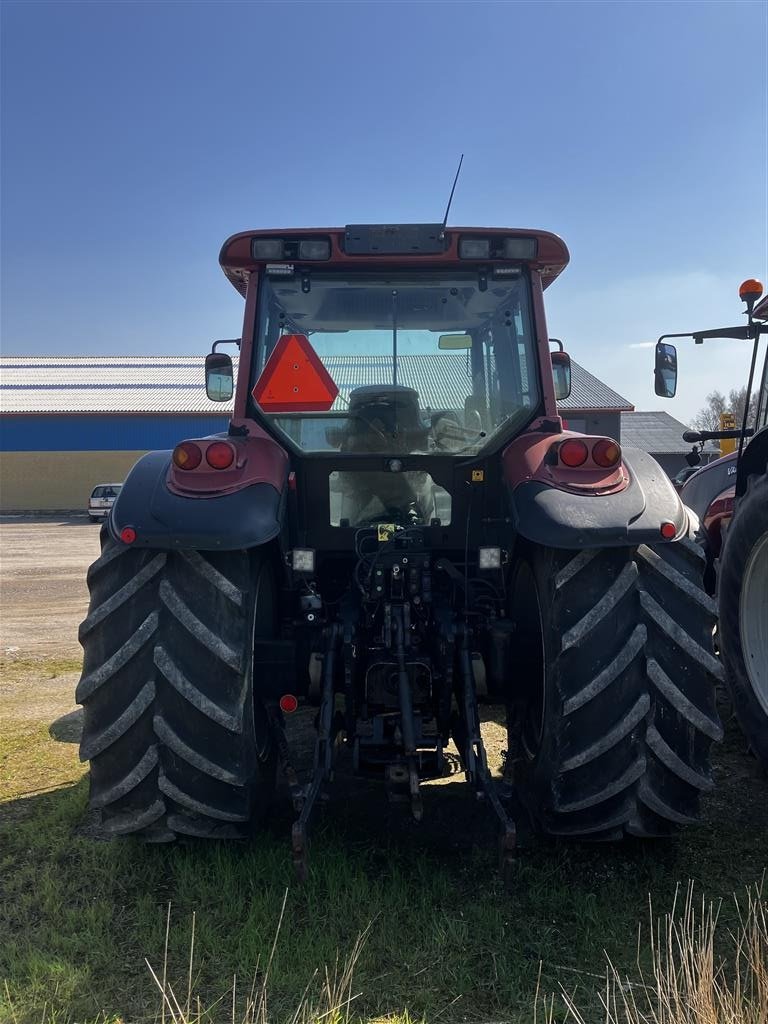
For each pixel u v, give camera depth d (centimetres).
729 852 297
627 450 300
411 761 268
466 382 335
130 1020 213
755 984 209
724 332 428
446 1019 212
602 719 255
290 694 303
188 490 268
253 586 277
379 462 328
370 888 271
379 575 307
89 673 265
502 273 337
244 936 244
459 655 297
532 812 293
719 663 259
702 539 516
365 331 339
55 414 3406
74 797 349
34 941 247
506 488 307
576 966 232
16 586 1090
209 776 258
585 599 262
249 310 338
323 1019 207
